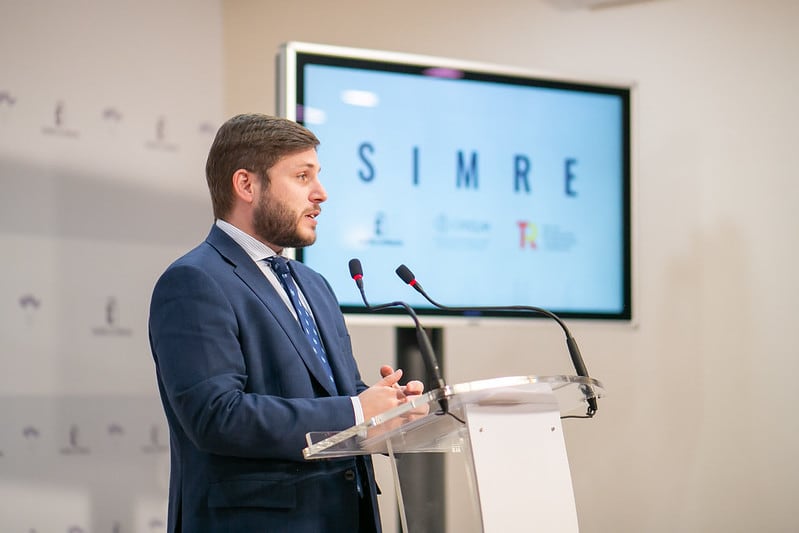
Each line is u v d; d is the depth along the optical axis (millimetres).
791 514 4562
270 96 4254
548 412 1719
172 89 4070
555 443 1698
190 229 4066
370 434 1640
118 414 3875
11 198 3766
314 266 3371
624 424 4496
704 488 4539
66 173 3861
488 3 4484
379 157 3484
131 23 4012
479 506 1574
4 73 3783
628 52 4578
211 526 1867
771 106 4629
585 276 3773
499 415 1649
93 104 3922
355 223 3436
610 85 3863
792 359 4605
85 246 3873
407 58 3545
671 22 4602
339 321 2236
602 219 3816
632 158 3873
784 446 4578
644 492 4500
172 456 2039
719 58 4617
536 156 3734
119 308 3910
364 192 3455
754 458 4566
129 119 3980
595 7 4570
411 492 1718
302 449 1830
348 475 1963
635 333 4527
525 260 3686
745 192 4609
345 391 2082
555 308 3717
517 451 1644
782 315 4605
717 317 4578
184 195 4062
